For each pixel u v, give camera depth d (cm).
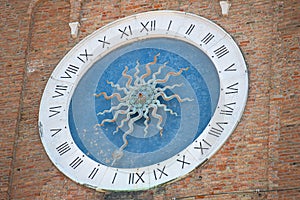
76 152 2672
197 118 2666
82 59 2842
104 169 2619
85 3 2947
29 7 2989
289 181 2455
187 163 2559
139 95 2731
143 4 2891
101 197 2567
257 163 2506
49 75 2838
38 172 2656
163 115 2697
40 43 2911
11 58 2897
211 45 2753
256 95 2617
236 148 2544
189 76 2747
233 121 2589
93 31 2886
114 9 2912
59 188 2614
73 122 2745
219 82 2697
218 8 2814
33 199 2617
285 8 2739
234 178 2500
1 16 2997
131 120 2705
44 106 2777
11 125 2759
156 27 2836
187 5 2847
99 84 2803
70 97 2786
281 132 2536
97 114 2748
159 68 2778
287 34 2692
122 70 2814
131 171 2591
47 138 2712
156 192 2534
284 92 2597
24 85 2838
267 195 2450
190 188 2517
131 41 2847
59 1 2989
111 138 2695
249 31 2738
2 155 2706
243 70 2666
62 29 2922
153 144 2653
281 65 2642
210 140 2584
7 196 2634
